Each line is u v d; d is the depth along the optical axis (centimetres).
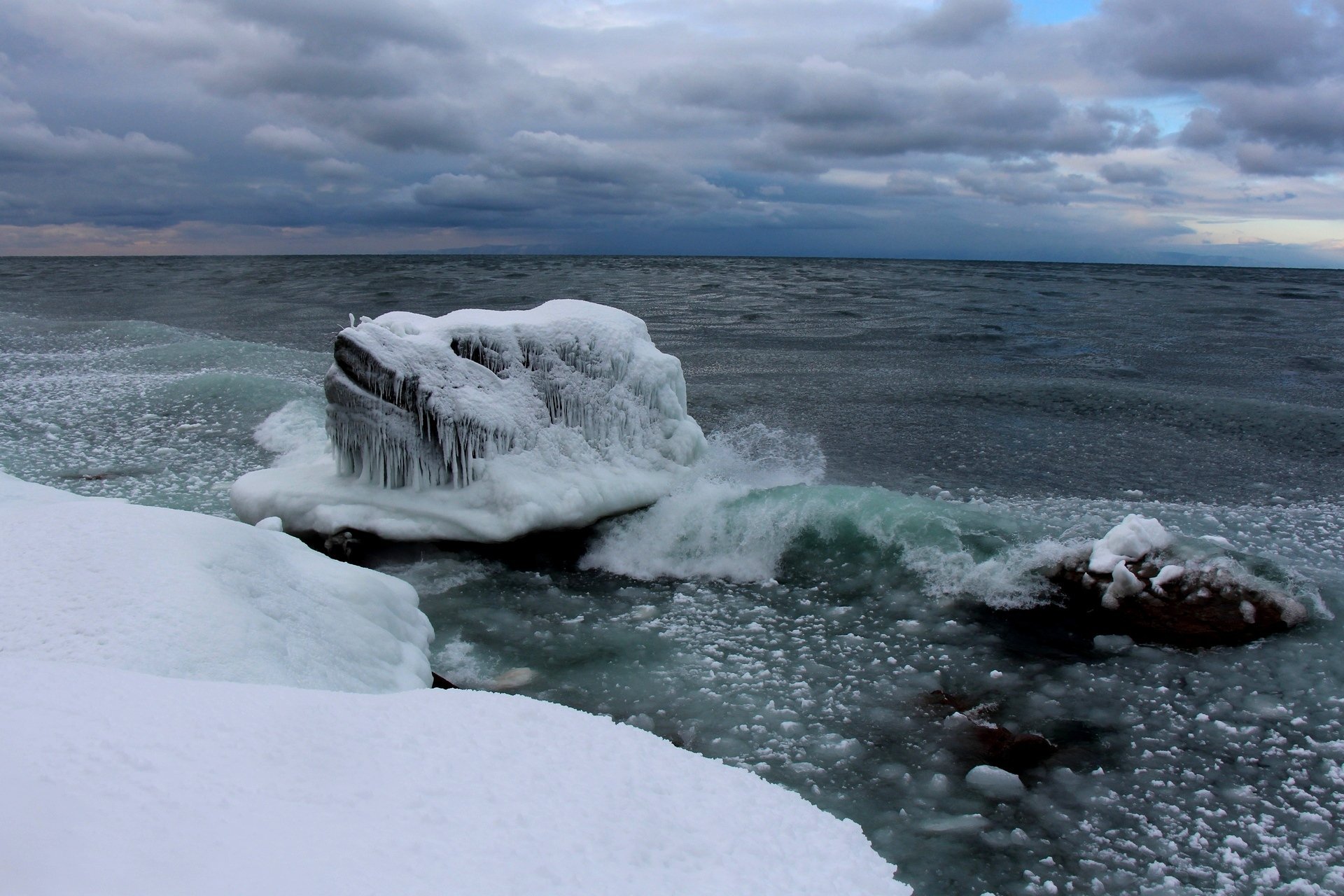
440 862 200
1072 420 1105
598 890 204
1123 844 351
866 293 3631
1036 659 507
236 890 166
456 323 697
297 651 395
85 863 162
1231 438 1005
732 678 491
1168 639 519
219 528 474
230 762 232
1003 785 390
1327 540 650
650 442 723
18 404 1152
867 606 585
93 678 276
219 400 1127
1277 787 386
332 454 757
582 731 313
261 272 5225
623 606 591
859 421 1103
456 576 621
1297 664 480
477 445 649
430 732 289
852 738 429
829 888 237
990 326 2250
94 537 437
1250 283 5131
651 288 3881
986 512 663
